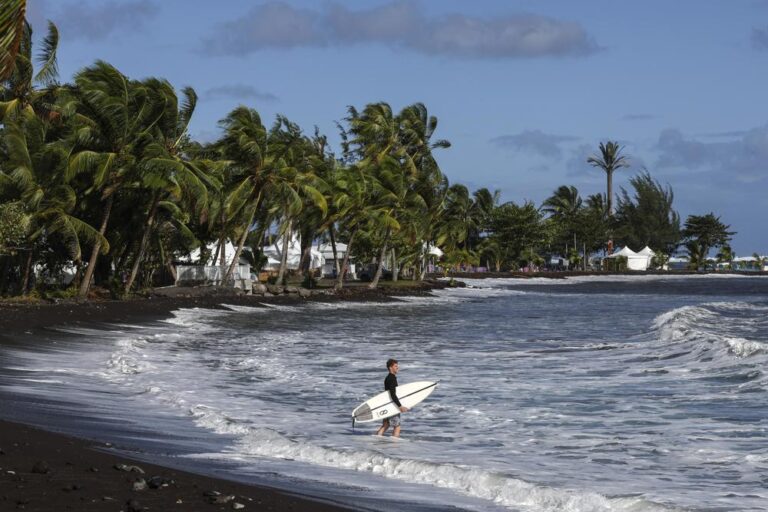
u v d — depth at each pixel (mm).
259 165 58719
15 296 45688
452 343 34125
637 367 25312
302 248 87750
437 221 92750
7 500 8078
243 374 24109
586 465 13195
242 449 13523
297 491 10555
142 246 51500
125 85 46031
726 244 175500
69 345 28578
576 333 38406
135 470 10023
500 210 137625
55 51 42094
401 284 83125
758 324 41312
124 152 46781
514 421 17156
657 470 12812
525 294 82812
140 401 18047
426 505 10281
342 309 56938
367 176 73375
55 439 12117
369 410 15641
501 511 10188
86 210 51250
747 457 13539
